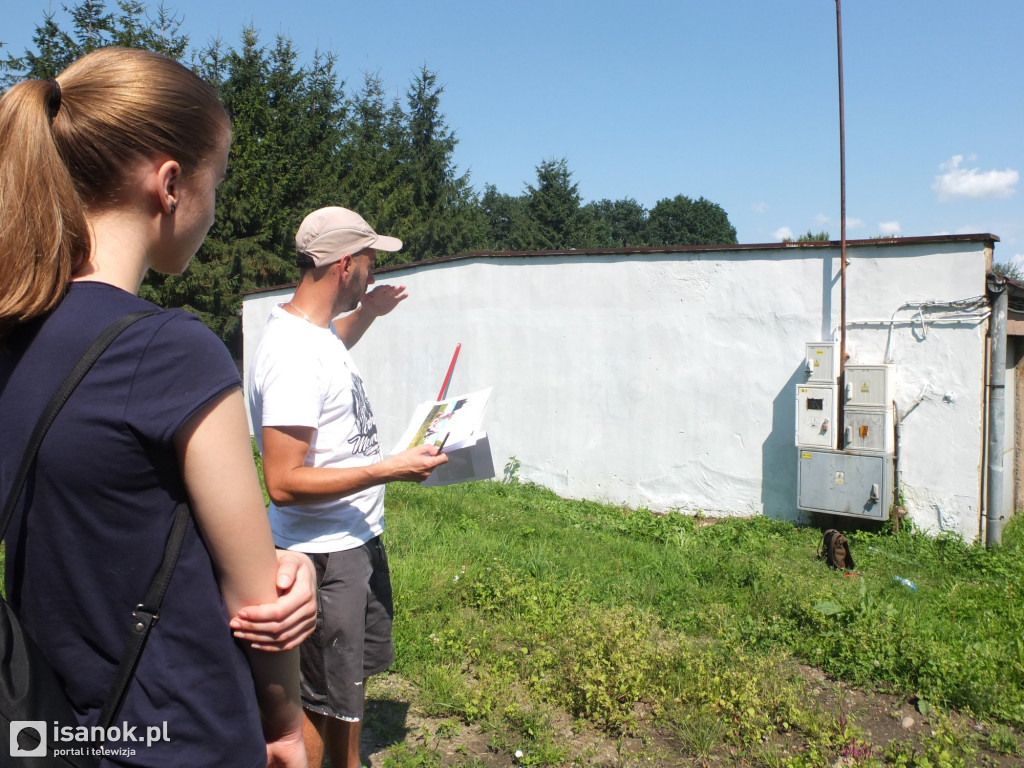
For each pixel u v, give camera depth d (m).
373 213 28.30
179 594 1.03
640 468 8.76
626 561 6.21
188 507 1.03
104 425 0.95
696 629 4.80
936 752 3.34
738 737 3.49
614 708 3.59
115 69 1.05
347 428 2.36
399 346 10.81
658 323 8.62
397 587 4.95
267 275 23.31
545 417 9.45
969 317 6.94
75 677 1.00
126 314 0.99
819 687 4.11
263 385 2.22
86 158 1.02
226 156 1.19
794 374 7.82
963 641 4.58
